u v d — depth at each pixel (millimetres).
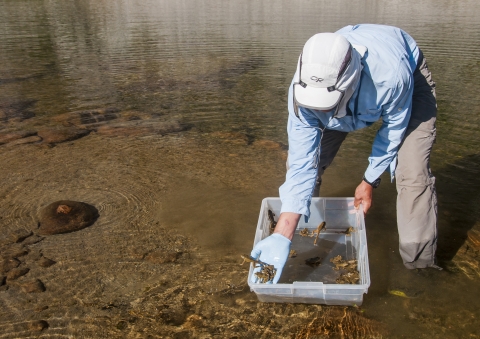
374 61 2457
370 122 2828
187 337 2812
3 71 8453
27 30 12469
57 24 13500
